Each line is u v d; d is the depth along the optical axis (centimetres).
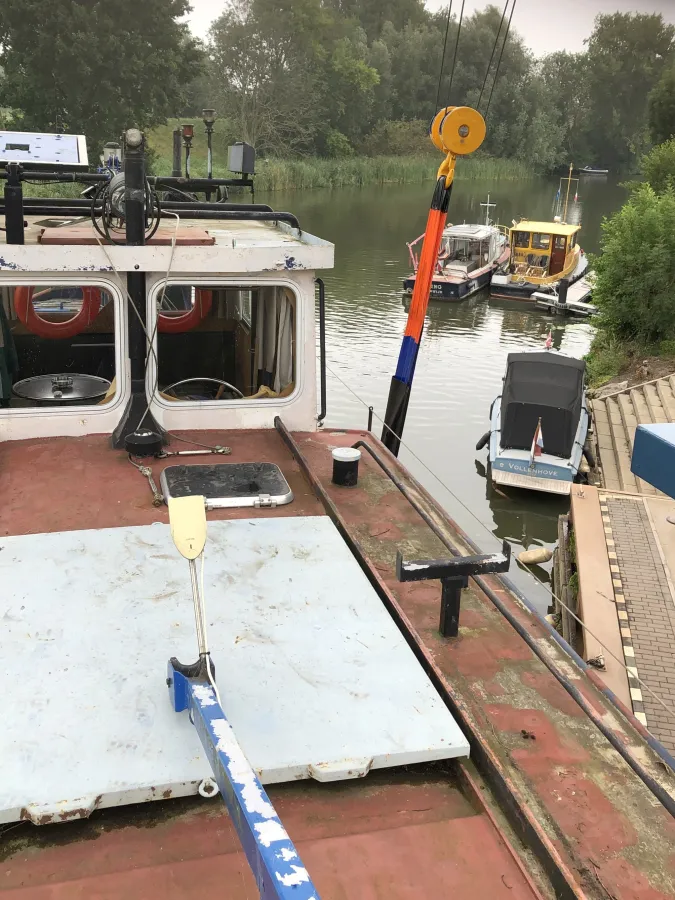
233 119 5756
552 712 282
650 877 220
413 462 1543
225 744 185
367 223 4503
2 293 496
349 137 7088
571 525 1192
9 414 466
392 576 362
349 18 7669
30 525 374
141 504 399
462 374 2064
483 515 1355
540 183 7738
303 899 138
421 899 209
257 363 571
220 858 216
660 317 2073
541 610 1067
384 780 252
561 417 1381
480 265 3309
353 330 2433
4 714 244
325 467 472
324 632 293
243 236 562
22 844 220
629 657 786
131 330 461
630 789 249
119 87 3872
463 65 7650
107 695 253
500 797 245
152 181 652
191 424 498
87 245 443
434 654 309
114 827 226
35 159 531
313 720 250
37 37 3678
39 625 286
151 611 297
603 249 2186
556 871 215
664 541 1020
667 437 490
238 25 5350
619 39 7481
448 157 802
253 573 327
